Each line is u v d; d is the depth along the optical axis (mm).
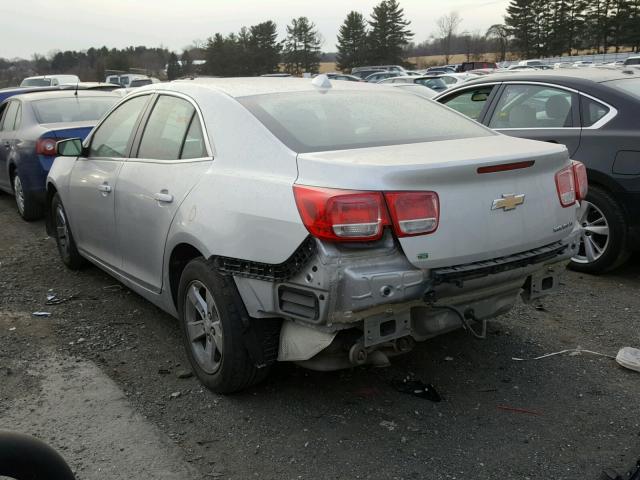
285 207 2928
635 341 4219
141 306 4938
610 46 79000
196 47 90750
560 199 3369
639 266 5930
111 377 3750
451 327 3176
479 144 3377
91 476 2816
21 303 5000
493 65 49281
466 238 2932
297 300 2924
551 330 4414
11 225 8086
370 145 3293
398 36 90750
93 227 4938
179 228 3557
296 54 96312
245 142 3385
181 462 2924
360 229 2732
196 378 3732
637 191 5102
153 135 4199
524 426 3207
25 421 3256
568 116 5633
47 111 8203
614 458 2932
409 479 2793
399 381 3680
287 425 3225
